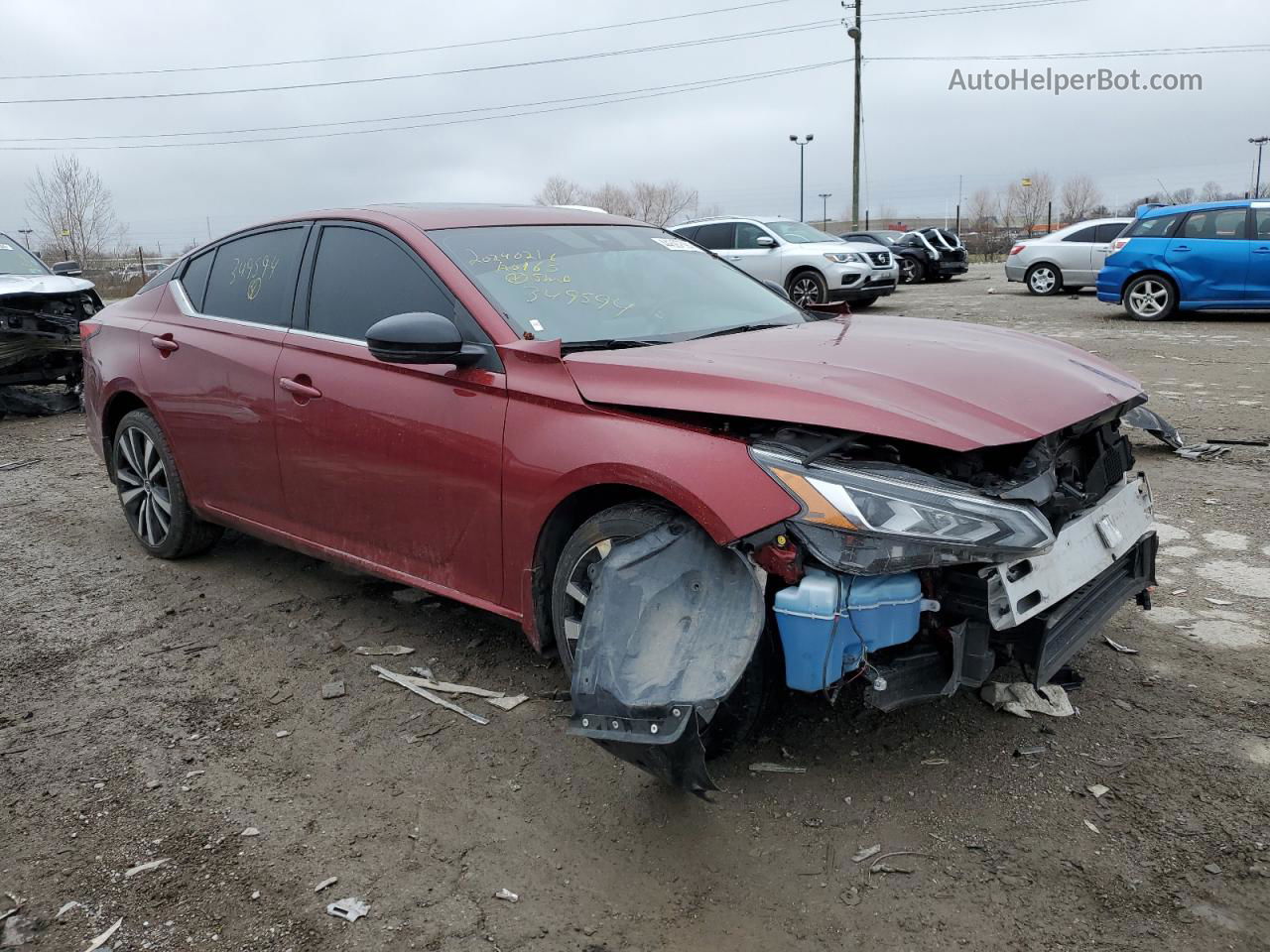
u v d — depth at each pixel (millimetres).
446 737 3219
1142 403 3357
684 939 2311
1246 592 4129
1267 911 2301
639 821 2746
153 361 4645
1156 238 13500
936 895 2402
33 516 6086
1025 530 2561
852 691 3238
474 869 2580
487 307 3314
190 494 4625
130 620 4305
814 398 2656
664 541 2730
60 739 3314
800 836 2645
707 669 2516
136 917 2445
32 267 10641
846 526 2484
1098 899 2365
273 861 2639
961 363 3041
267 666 3785
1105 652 3621
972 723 3139
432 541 3463
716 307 3836
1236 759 2902
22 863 2672
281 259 4180
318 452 3801
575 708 2613
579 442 2932
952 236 25828
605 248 3965
